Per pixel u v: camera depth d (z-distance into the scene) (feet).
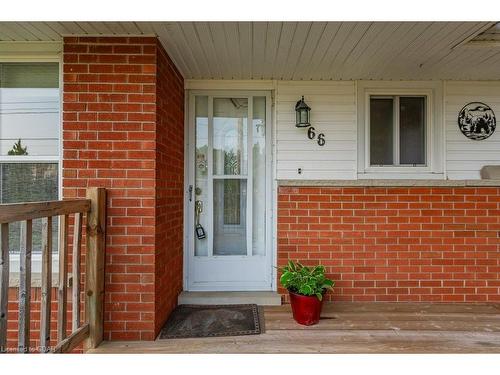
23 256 6.17
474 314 10.77
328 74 11.72
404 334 9.36
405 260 11.87
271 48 9.62
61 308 7.32
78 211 7.84
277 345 8.71
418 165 12.42
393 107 12.51
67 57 9.06
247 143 12.63
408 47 9.53
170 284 10.65
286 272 10.43
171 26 8.44
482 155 12.26
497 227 11.90
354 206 11.93
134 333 8.95
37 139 9.71
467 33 8.66
